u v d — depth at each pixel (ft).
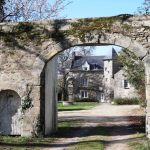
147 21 26.53
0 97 28.94
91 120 46.19
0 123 28.66
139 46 26.40
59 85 131.64
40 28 28.25
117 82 111.65
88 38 27.20
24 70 28.17
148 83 25.89
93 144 23.93
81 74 138.21
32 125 27.55
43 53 27.96
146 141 23.81
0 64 28.60
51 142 25.72
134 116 49.16
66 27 27.81
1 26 28.96
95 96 135.03
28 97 27.73
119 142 25.52
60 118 50.24
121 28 26.78
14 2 44.45
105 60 133.08
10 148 21.61
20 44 28.45
